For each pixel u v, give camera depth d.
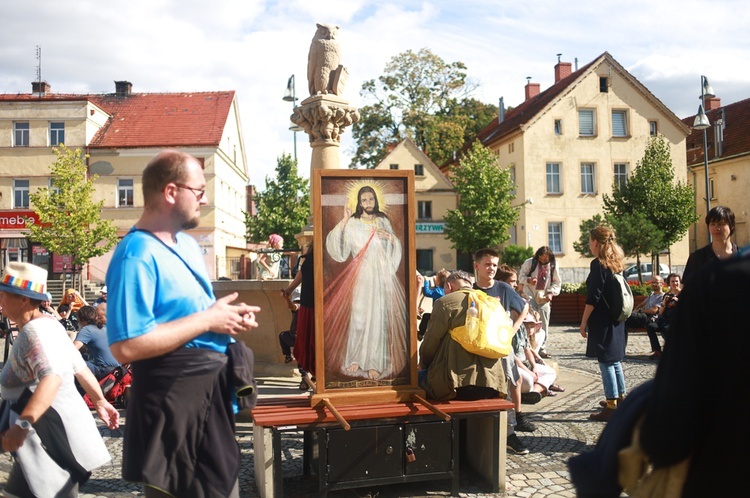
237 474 2.66
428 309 10.77
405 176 4.91
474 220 38.34
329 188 4.79
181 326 2.49
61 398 3.44
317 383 4.72
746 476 1.78
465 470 5.27
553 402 8.21
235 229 47.00
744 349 1.76
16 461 3.38
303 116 9.43
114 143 39.44
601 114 41.22
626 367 11.43
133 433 2.56
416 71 51.31
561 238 40.91
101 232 34.72
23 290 3.39
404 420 4.61
